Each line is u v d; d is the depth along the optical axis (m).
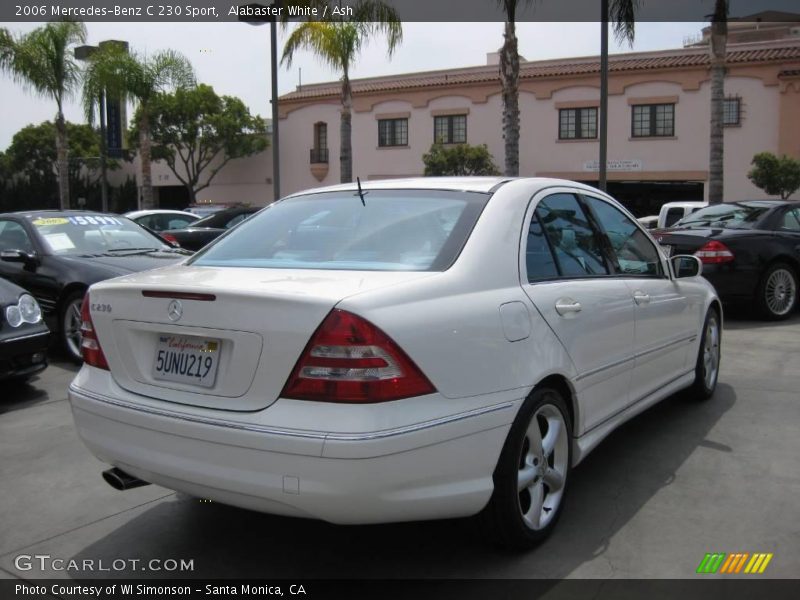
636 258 4.46
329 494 2.55
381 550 3.31
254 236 3.72
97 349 3.24
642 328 4.19
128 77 23.98
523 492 3.27
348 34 18.91
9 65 23.62
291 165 35.53
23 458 4.58
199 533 3.54
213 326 2.81
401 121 32.31
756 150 26.36
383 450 2.56
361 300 2.66
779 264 8.84
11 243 7.63
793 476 4.05
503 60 16.50
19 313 5.76
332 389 2.59
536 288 3.34
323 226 3.57
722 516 3.57
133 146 36.38
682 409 5.31
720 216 9.48
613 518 3.56
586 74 28.42
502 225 3.34
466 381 2.84
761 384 5.96
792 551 3.22
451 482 2.79
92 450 3.21
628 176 28.33
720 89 17.30
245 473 2.68
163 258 7.43
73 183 42.00
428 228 3.31
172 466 2.86
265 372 2.69
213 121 35.59
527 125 29.70
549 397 3.28
